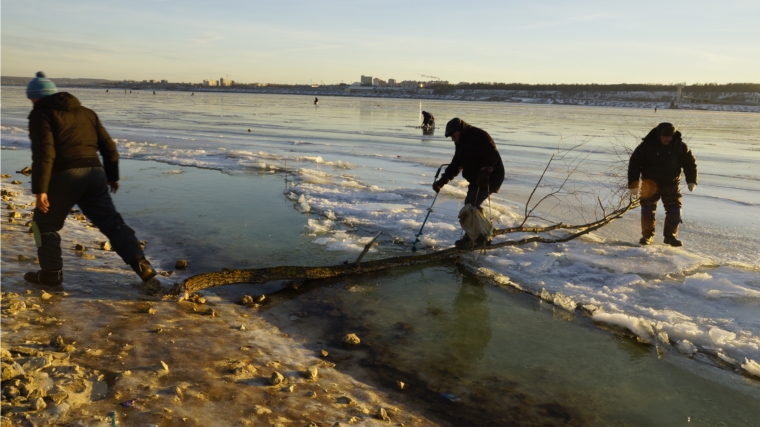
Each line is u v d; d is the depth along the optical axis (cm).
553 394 357
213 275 489
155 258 588
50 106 413
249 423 278
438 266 618
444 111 5769
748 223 830
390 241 696
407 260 593
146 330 382
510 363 397
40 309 395
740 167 1530
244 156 1446
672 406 348
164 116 3434
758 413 343
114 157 462
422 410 328
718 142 2473
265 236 694
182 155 1446
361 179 1163
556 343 434
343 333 437
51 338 350
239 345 385
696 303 516
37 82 414
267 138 2081
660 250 678
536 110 7419
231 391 309
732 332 449
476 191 631
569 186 1134
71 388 285
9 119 2497
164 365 322
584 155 1741
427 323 464
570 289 550
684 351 424
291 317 462
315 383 343
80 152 427
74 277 478
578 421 328
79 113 430
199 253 614
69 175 422
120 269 524
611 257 651
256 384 324
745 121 5350
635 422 329
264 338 408
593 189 1104
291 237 694
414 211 854
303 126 2834
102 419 262
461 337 438
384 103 9269
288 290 527
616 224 823
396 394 345
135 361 331
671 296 532
